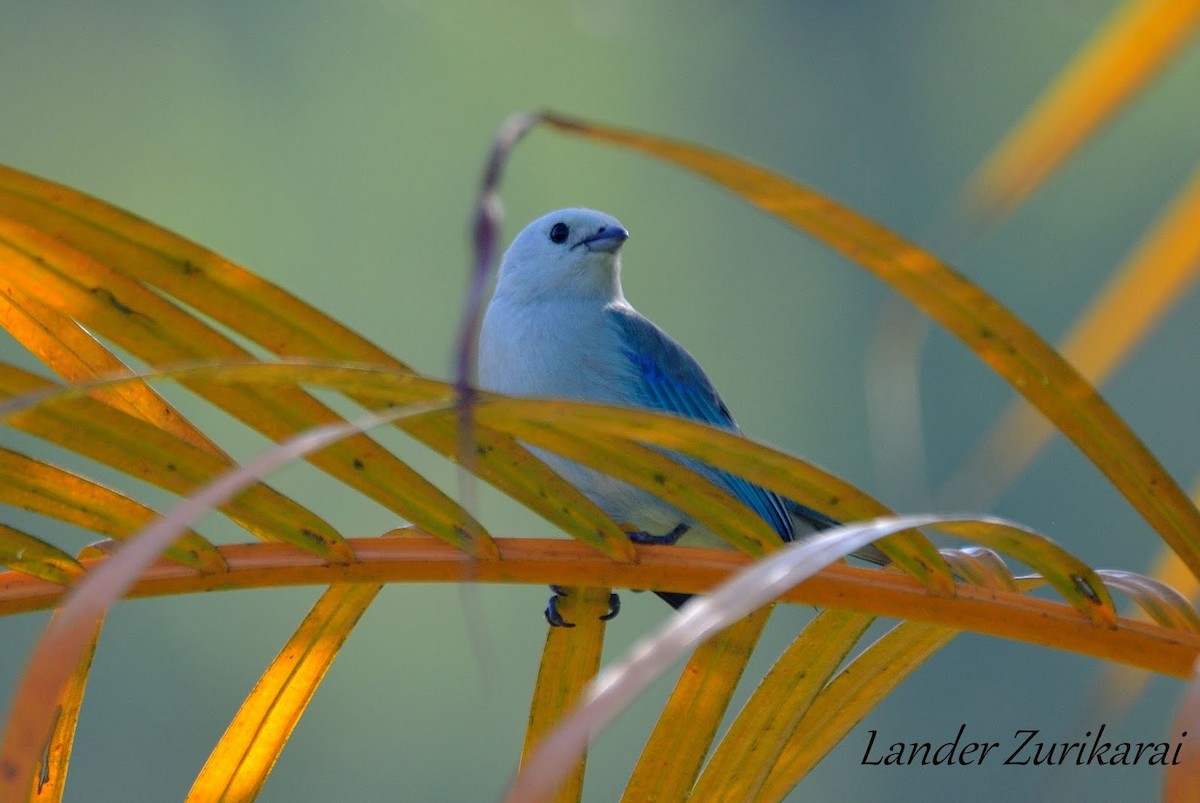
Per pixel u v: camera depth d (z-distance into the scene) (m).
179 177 25.44
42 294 3.60
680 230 25.16
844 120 25.52
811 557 2.61
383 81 25.91
